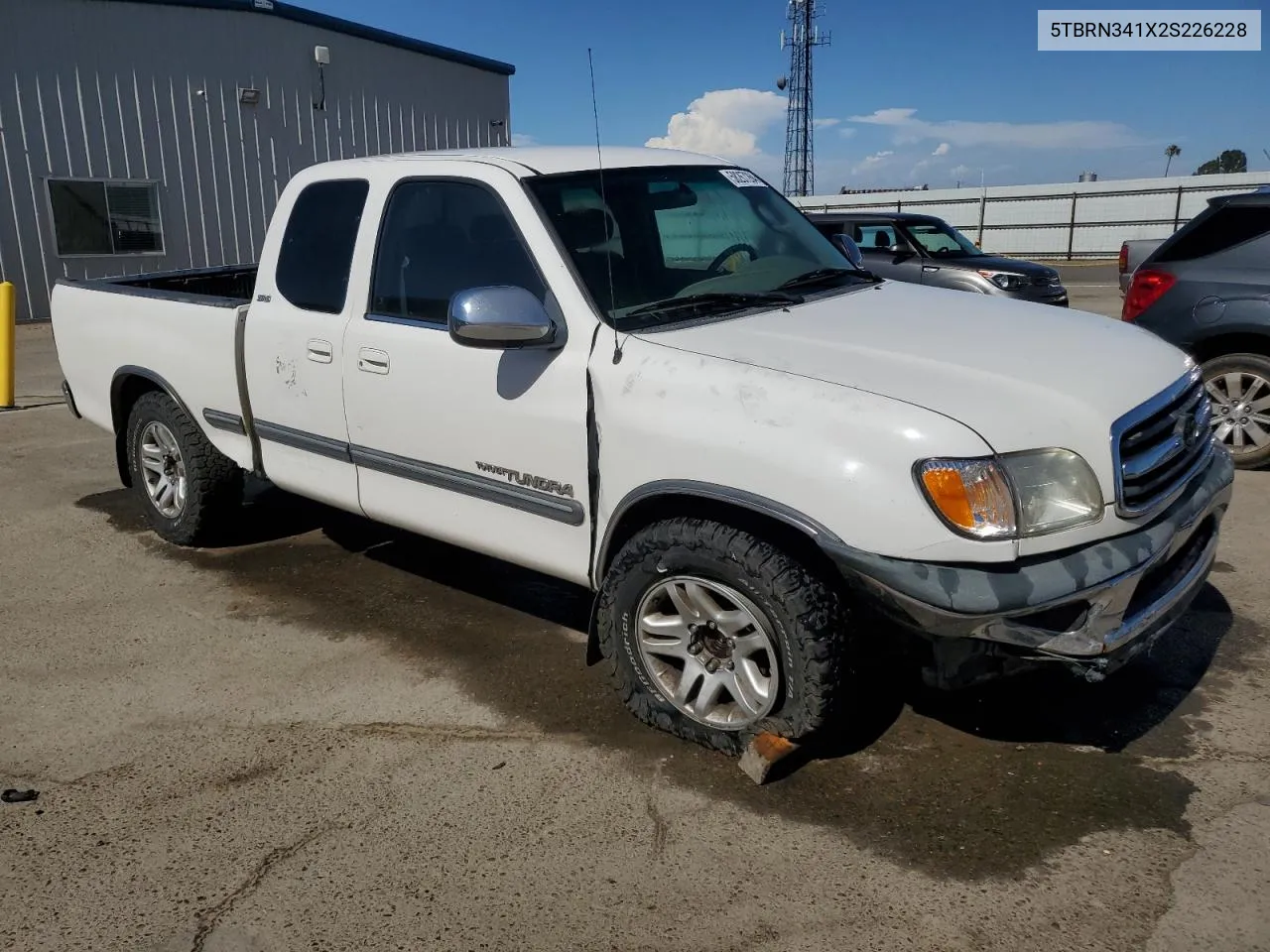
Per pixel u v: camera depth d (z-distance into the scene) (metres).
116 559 5.27
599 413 3.28
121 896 2.73
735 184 4.41
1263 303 6.17
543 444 3.46
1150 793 3.05
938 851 2.82
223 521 5.29
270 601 4.70
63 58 15.10
